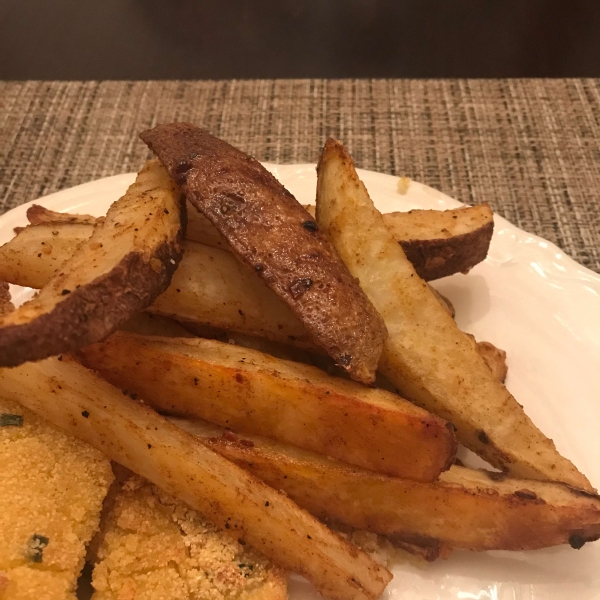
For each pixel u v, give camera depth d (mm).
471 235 207
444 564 183
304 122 350
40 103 362
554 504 165
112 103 364
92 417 166
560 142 333
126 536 172
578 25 453
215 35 454
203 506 167
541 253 245
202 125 349
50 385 166
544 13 462
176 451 163
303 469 168
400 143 336
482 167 321
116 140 340
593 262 276
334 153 184
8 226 258
